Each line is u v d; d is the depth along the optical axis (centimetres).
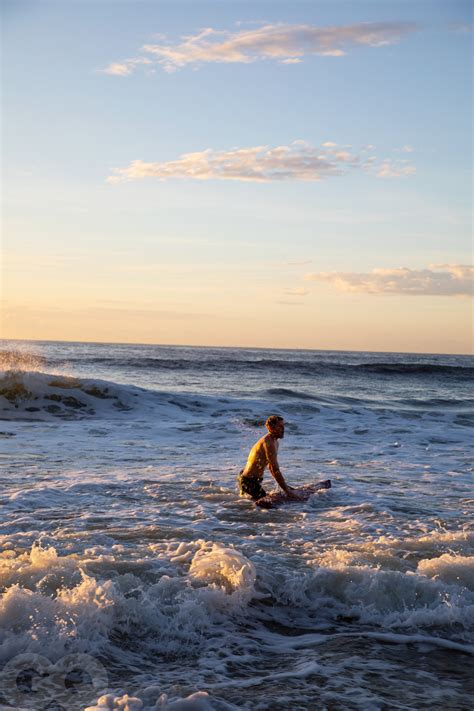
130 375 3609
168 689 312
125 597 414
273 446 823
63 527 647
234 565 465
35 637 356
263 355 9194
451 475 1053
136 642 373
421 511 775
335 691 315
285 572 495
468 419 1922
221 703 296
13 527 642
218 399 2023
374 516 742
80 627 371
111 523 673
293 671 341
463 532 629
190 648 371
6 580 422
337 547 582
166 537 613
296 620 427
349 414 1909
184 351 10300
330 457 1217
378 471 1074
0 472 970
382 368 4681
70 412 1781
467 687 328
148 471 1018
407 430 1622
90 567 462
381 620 426
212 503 798
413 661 363
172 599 420
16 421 1647
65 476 952
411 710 296
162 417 1759
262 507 779
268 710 291
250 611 434
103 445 1303
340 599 452
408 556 550
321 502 822
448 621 422
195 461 1135
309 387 3334
